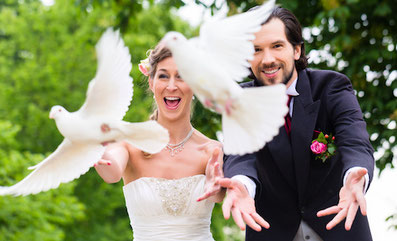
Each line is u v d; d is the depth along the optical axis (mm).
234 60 2789
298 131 3961
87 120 2793
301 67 4195
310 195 4027
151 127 2830
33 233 12906
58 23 20875
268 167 4074
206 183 3639
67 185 13898
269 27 3779
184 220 4258
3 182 13203
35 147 19844
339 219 3252
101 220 19016
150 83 4199
